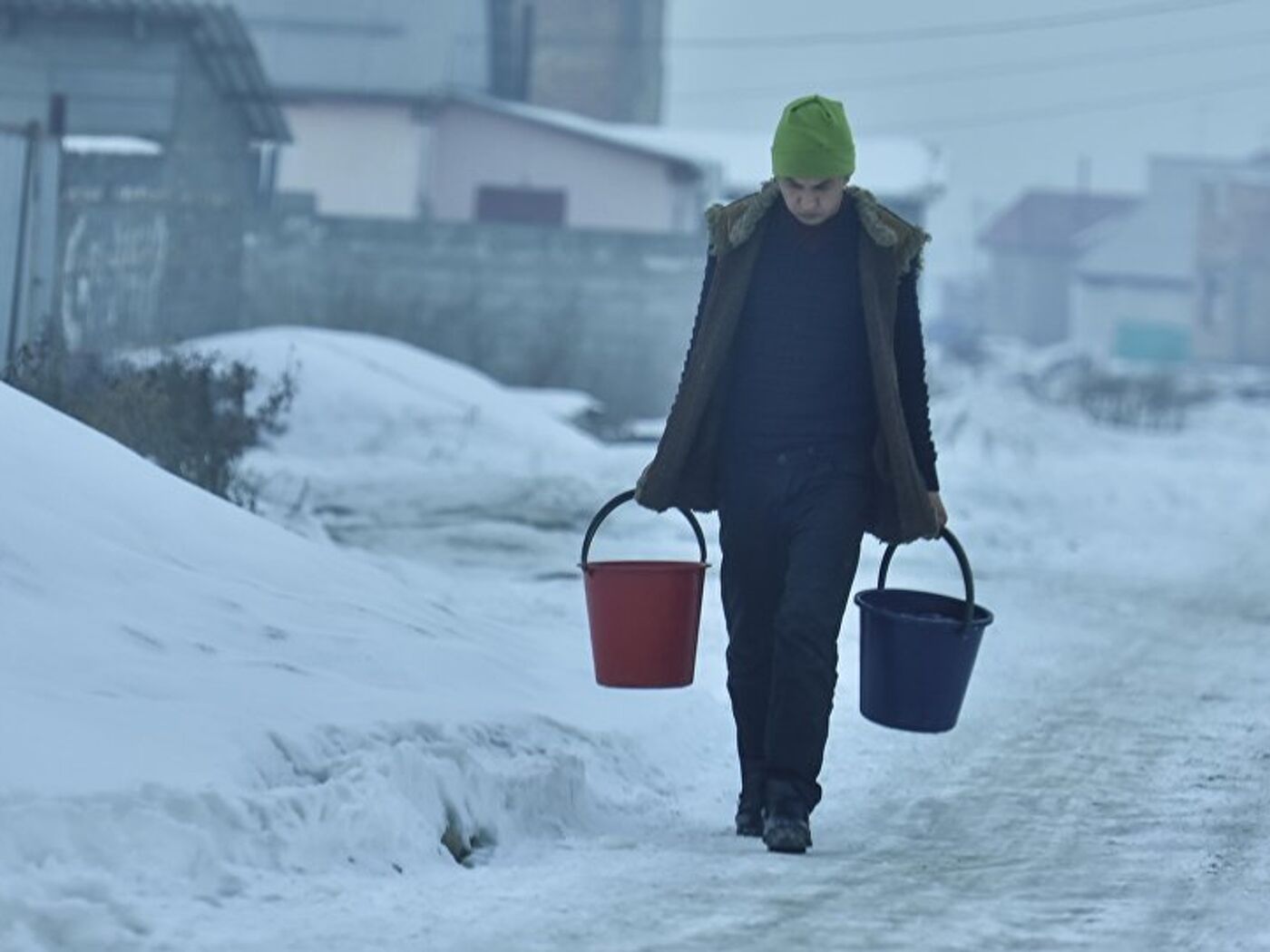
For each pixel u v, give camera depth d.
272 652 18.36
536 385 75.75
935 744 20.98
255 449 47.44
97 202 54.84
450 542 36.41
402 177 103.19
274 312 75.19
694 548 37.44
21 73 71.75
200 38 72.38
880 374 16.11
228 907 13.18
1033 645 28.91
